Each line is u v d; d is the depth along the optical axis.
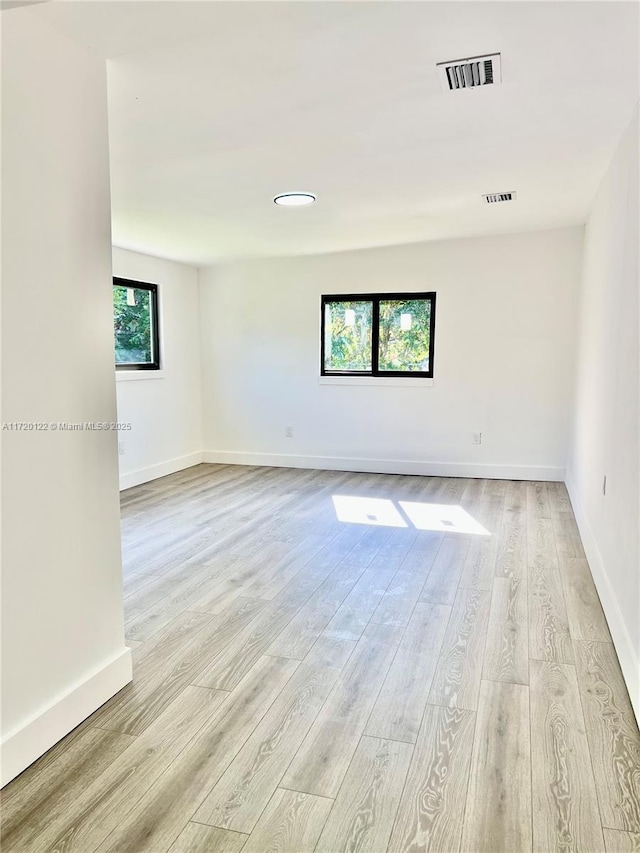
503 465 5.39
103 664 1.98
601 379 3.24
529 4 1.63
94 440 1.91
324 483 5.36
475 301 5.26
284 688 2.08
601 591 2.77
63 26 1.68
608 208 3.12
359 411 5.81
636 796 1.56
